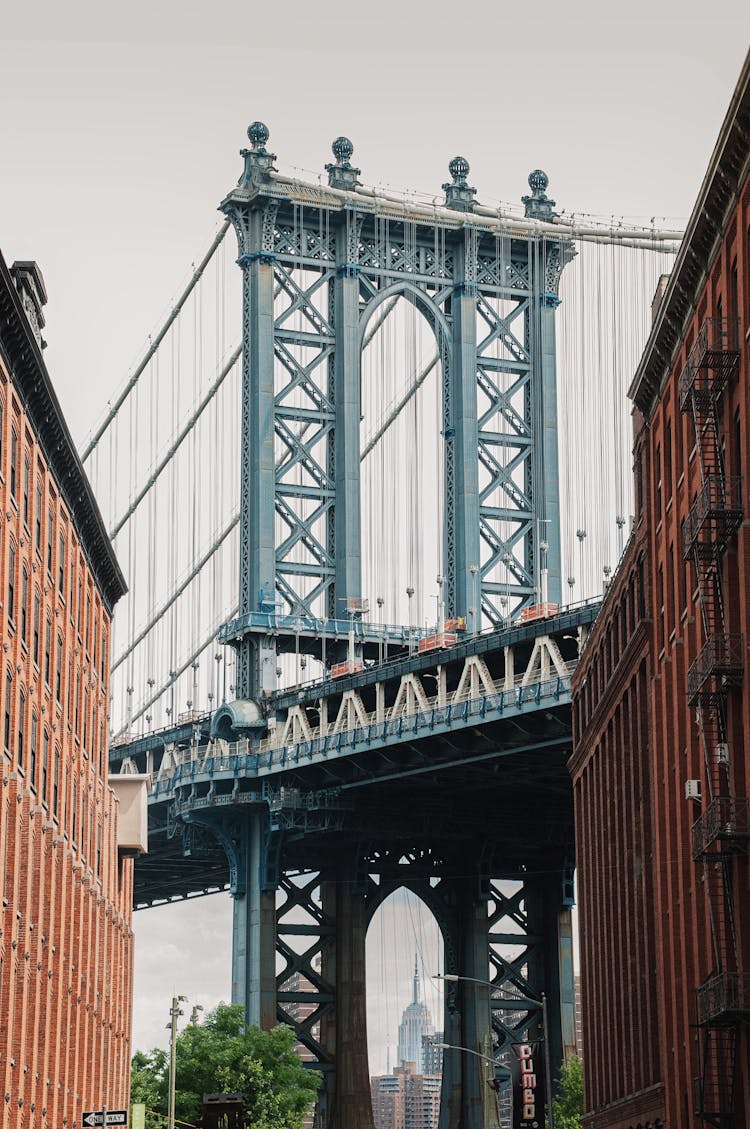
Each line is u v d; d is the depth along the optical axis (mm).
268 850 166375
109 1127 72062
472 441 166500
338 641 162125
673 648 79375
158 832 190125
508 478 169500
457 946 175250
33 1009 79000
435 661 145375
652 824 89250
